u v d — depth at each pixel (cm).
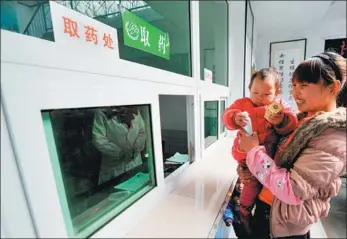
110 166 60
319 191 51
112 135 57
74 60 38
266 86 67
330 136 45
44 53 33
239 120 60
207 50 137
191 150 98
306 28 279
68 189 42
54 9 34
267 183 51
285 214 55
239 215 79
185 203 65
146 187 65
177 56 99
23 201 31
